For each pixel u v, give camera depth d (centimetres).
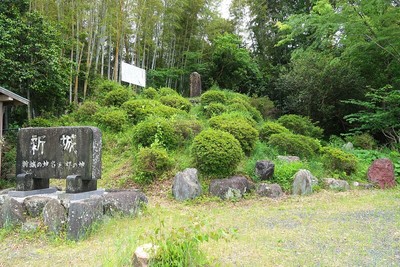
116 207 560
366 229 480
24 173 611
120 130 1127
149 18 2006
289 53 2177
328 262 356
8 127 1232
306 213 586
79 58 1662
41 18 1166
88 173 555
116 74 1766
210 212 610
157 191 762
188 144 923
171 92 1539
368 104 1186
